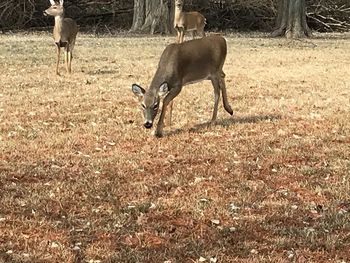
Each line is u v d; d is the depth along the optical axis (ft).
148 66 58.65
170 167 24.70
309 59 67.41
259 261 16.49
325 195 21.61
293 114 35.40
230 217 19.51
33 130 30.50
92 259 16.57
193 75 30.89
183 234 18.21
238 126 31.96
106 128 31.24
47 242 17.42
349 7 125.90
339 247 17.42
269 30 128.16
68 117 33.78
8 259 16.37
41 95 40.52
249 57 68.95
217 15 129.08
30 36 99.91
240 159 25.96
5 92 41.37
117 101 38.91
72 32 50.57
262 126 32.09
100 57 65.92
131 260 16.49
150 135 29.86
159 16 109.09
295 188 22.31
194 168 24.54
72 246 17.28
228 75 53.11
